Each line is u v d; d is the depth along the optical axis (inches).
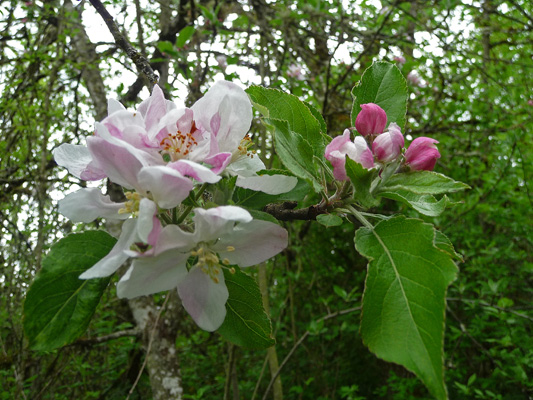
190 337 240.5
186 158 43.3
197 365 238.5
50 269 42.2
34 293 41.4
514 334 162.4
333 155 48.3
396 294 37.9
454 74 237.9
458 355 208.7
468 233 197.6
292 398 221.6
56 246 43.1
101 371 212.5
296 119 56.2
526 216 197.6
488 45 271.0
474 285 191.0
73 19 160.1
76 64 156.9
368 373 240.8
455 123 229.3
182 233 40.0
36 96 192.2
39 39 199.6
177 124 44.2
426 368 33.8
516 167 197.8
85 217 44.9
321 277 251.8
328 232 253.8
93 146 40.4
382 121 53.7
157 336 134.0
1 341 169.8
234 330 51.1
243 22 170.6
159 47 129.3
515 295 227.9
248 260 44.8
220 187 44.2
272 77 192.1
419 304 36.7
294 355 228.5
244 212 38.6
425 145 49.3
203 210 39.8
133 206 40.4
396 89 62.2
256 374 224.2
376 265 39.9
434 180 47.6
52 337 41.6
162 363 131.0
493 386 177.5
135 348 183.9
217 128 44.9
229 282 49.8
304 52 203.8
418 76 227.6
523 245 224.1
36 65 183.2
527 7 266.7
